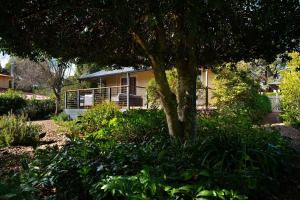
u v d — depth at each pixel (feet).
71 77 103.55
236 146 15.58
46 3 16.61
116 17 15.12
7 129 32.63
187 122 21.36
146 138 27.91
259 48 23.47
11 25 16.16
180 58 21.53
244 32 21.38
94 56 26.16
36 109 78.28
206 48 25.57
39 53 24.52
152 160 14.19
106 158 14.25
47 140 34.19
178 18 18.83
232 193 11.48
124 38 22.89
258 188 13.41
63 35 22.39
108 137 28.50
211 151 14.94
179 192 11.57
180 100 21.70
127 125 30.32
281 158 16.58
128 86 59.16
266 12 17.24
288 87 46.73
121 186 11.26
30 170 13.82
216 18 17.33
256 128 27.76
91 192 11.92
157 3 14.73
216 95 53.36
